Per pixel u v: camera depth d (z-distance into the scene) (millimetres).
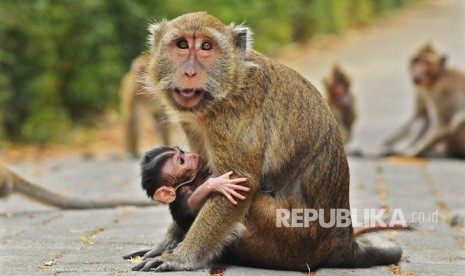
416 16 47719
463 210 11148
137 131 18188
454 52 34188
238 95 7320
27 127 19297
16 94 19391
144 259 7707
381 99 25953
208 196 7336
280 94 7461
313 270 7770
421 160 16969
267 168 7391
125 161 16953
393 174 14492
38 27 19188
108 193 12953
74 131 20734
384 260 8102
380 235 9219
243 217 7344
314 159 7500
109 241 8914
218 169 7383
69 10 19969
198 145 7793
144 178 7672
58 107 20531
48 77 19406
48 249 8531
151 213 10758
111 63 21266
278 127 7391
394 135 18969
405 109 24219
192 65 7270
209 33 7301
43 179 14547
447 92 17797
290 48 35969
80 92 20703
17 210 11648
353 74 30844
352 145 18922
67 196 11680
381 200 11789
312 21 38312
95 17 20672
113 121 22125
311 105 7566
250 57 7500
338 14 40625
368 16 45188
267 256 7566
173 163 7582
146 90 7926
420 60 18078
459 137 17438
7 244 8844
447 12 48750
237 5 29266
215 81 7273
